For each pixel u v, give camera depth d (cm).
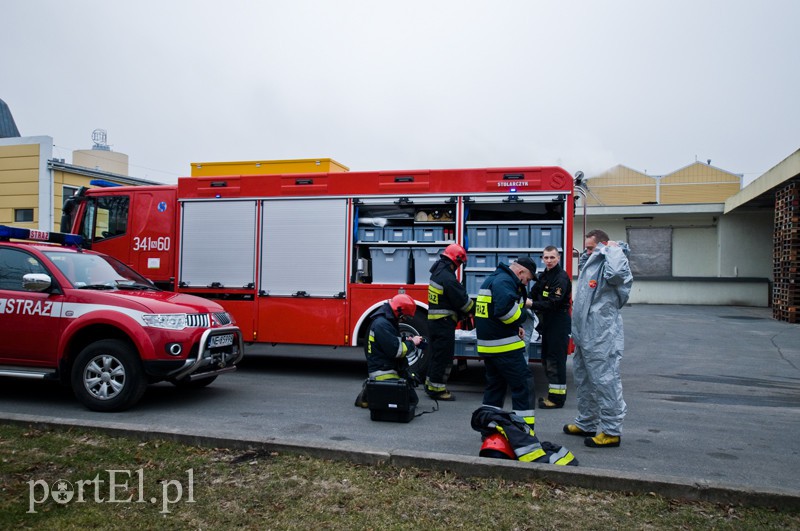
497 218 851
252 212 907
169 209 947
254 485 417
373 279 870
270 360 1087
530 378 534
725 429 614
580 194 866
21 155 1692
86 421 539
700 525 361
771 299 2222
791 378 913
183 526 357
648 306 2225
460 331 815
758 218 2233
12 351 680
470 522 363
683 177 2683
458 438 564
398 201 850
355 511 378
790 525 363
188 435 501
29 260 701
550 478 425
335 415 656
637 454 523
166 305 667
